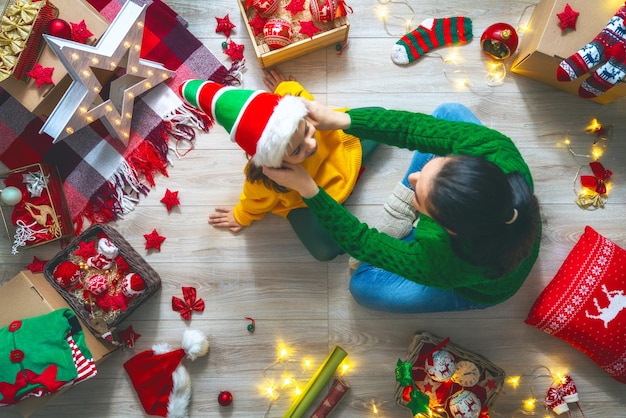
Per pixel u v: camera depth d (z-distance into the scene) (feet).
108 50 4.55
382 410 5.25
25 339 4.40
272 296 5.32
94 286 4.75
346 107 5.40
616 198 5.31
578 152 5.35
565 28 4.58
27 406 4.55
